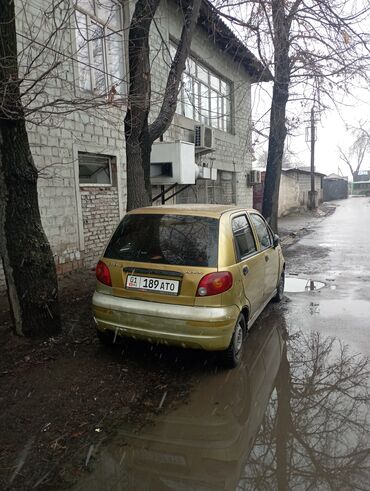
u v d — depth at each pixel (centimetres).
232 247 388
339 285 746
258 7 693
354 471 256
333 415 318
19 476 243
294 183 2730
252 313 445
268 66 772
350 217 2444
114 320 382
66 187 736
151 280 369
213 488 240
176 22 1080
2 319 499
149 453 269
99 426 296
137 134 586
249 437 289
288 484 245
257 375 385
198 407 326
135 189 599
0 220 405
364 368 400
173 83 605
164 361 404
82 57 767
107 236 862
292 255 1094
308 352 440
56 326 442
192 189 1283
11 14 360
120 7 862
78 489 236
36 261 417
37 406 318
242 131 1634
